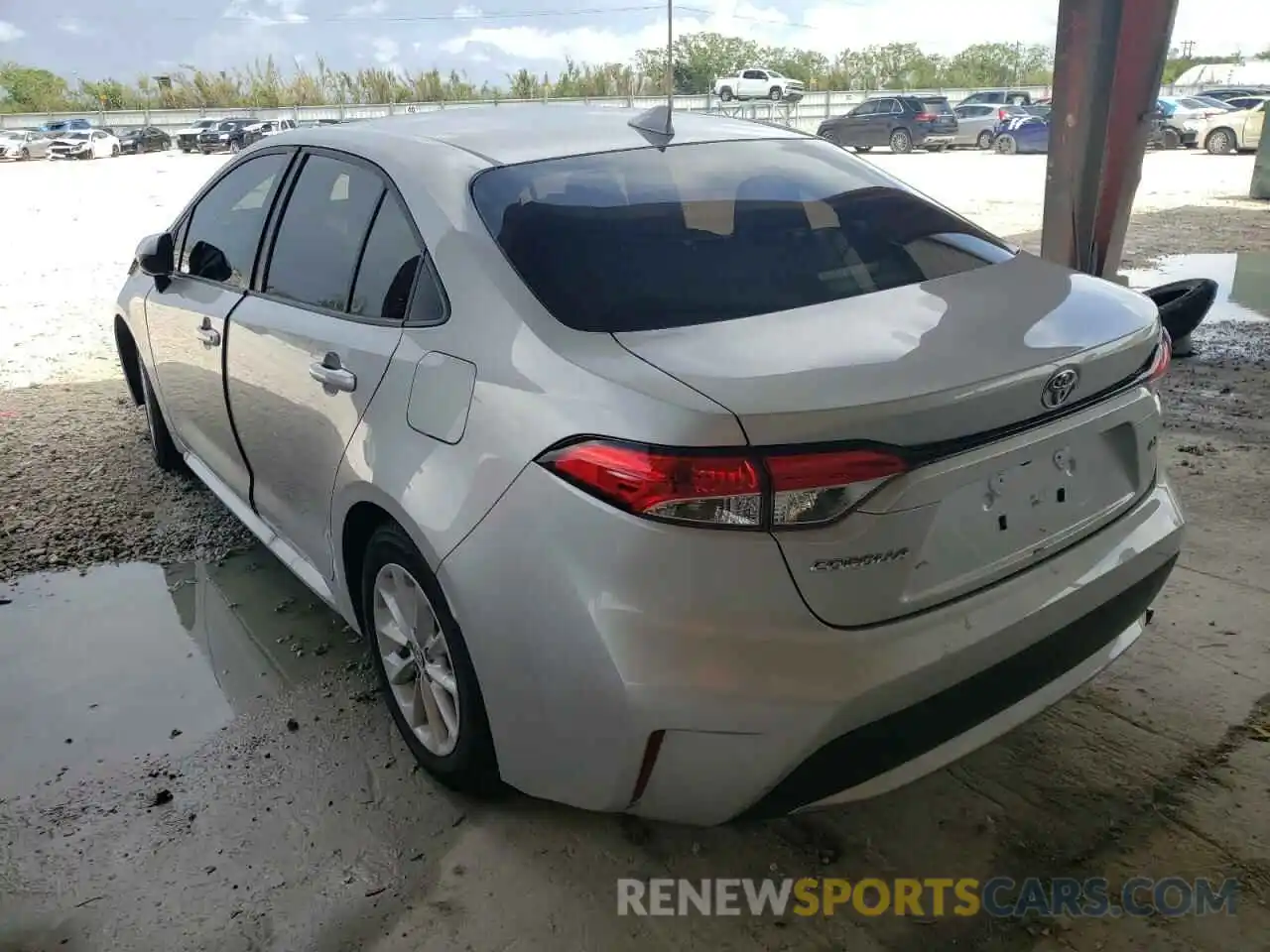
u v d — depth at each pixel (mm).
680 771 1853
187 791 2535
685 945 2051
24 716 2863
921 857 2271
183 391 3785
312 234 2926
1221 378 5566
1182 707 2729
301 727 2785
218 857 2312
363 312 2576
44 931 2119
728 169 2684
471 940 2072
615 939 2066
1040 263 2559
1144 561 2244
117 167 31125
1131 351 2129
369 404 2410
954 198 15070
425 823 2406
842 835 2346
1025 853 2270
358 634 2910
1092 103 5766
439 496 2119
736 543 1736
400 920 2125
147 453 4922
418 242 2439
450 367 2186
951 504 1867
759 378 1808
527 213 2344
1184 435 4688
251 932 2104
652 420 1769
